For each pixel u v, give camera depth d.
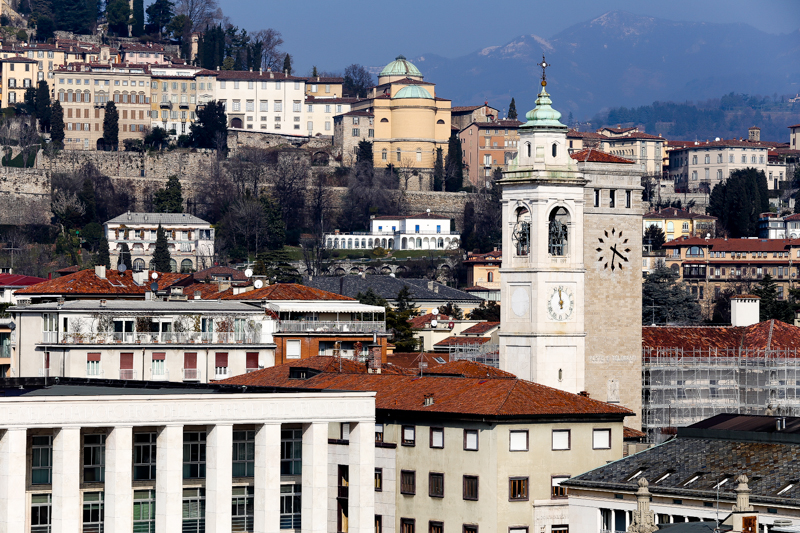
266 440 177.12
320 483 180.62
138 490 177.62
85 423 166.00
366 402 183.62
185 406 171.88
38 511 170.88
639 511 164.00
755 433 187.12
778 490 170.75
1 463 162.38
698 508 176.25
